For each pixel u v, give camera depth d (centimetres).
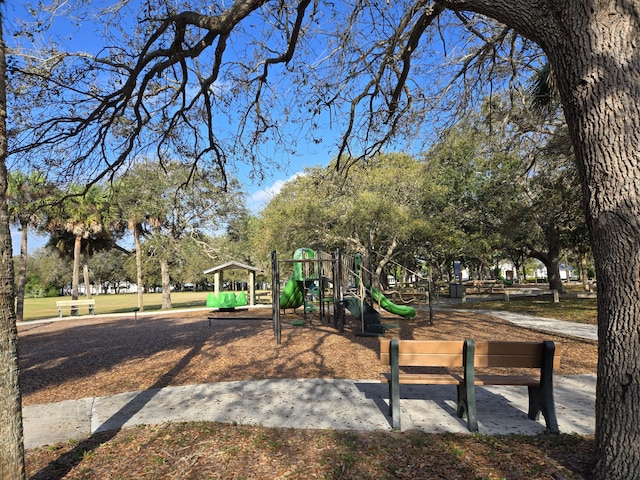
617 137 311
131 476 366
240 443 423
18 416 282
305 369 759
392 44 666
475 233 2773
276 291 1063
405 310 1405
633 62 310
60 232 2738
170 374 767
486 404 538
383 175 2531
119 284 10975
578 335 1042
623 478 300
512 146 1180
